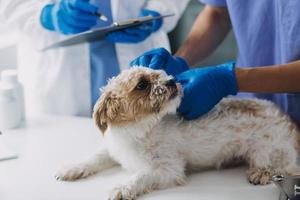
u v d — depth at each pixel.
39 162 0.96
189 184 0.86
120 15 1.42
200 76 0.91
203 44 1.25
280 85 0.91
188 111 0.91
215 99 0.91
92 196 0.81
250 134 0.92
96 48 1.39
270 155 0.89
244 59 1.13
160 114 0.87
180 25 1.75
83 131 1.14
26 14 1.37
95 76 1.42
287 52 1.00
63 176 0.87
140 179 0.83
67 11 1.27
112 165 0.95
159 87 0.86
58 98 1.45
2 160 0.97
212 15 1.25
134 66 0.95
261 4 1.04
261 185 0.83
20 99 1.21
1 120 1.16
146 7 1.49
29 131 1.15
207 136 0.91
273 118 0.93
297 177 0.74
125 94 0.85
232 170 0.93
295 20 0.96
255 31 1.07
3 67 1.63
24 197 0.81
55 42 1.33
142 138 0.88
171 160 0.88
